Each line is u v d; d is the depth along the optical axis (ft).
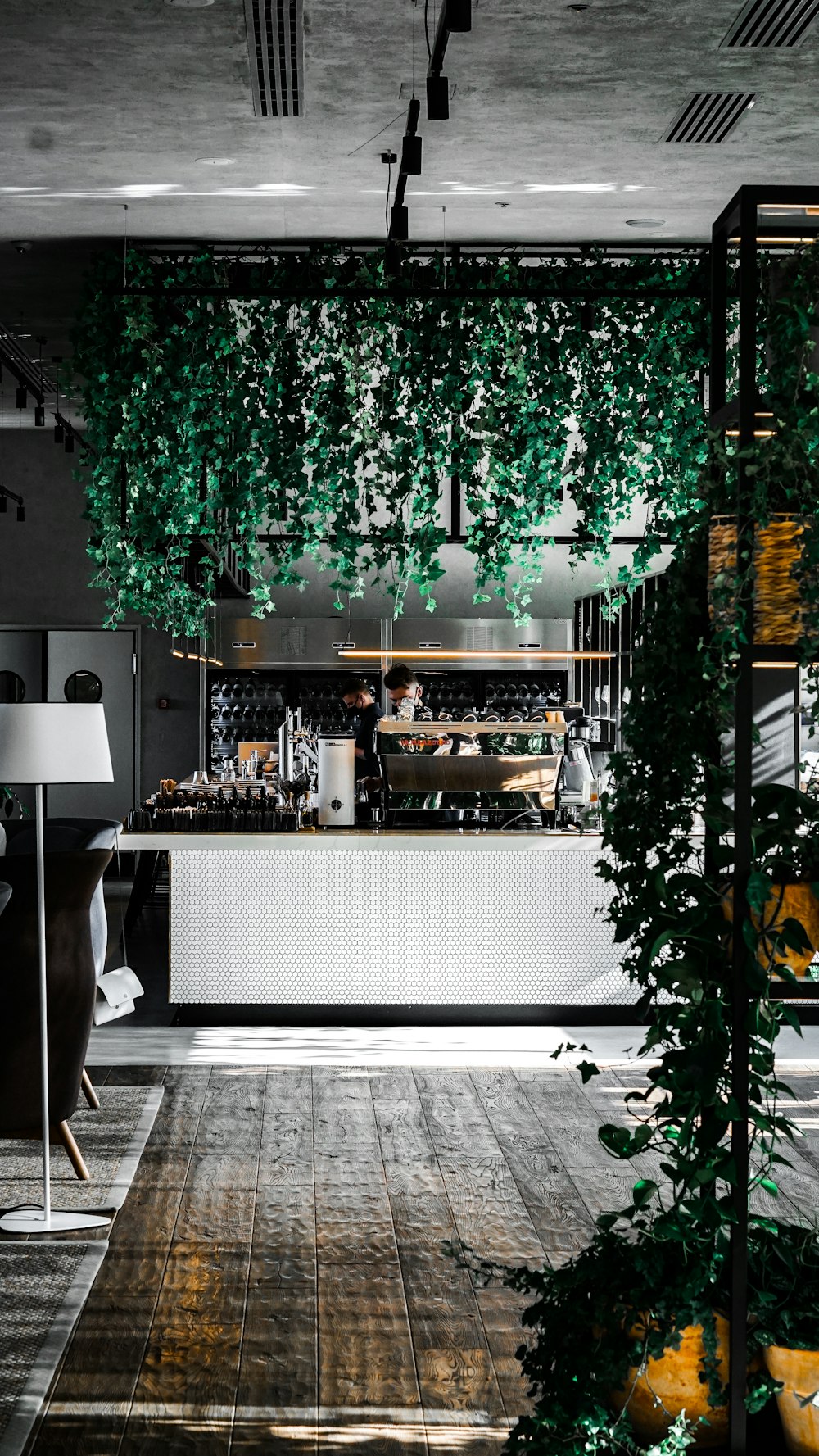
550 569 43.16
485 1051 22.27
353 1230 14.43
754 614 8.83
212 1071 20.98
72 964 15.49
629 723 9.79
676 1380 8.91
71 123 19.33
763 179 21.98
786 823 8.91
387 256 19.35
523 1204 15.16
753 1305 8.95
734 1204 8.77
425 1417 10.61
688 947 9.18
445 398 24.06
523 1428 8.87
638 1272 9.19
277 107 18.79
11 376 34.58
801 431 8.51
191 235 24.61
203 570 27.89
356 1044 22.76
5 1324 12.09
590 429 24.68
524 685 43.21
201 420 24.14
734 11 16.01
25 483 44.60
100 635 44.86
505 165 21.20
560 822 25.54
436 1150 17.15
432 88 13.76
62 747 14.75
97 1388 11.02
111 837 19.72
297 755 33.42
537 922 24.29
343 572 24.22
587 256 25.12
